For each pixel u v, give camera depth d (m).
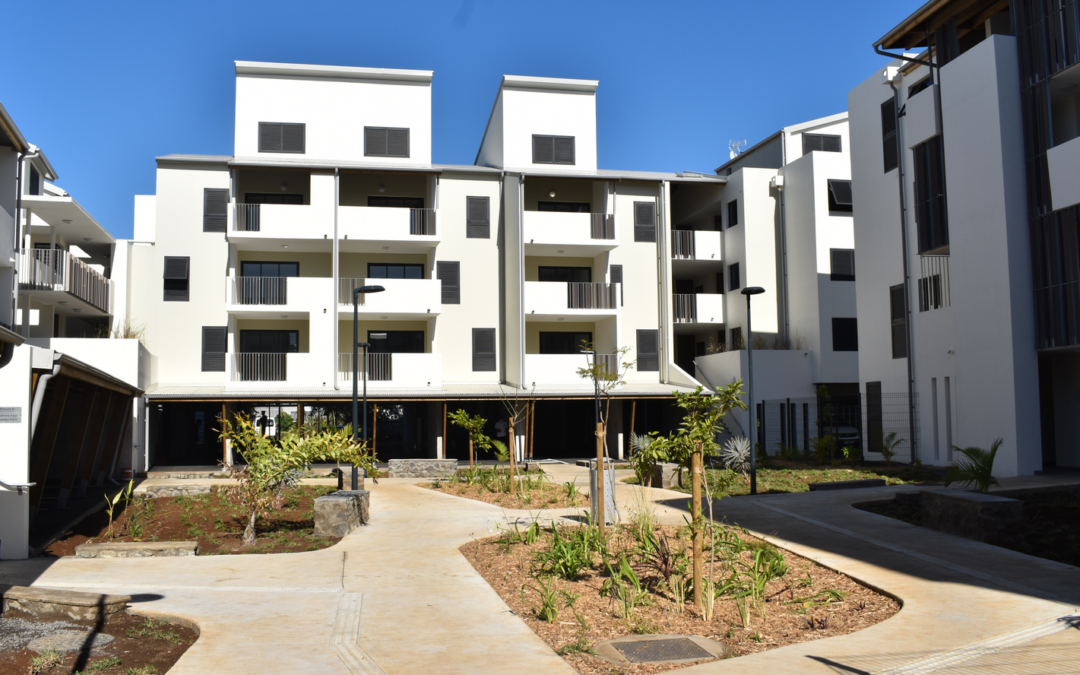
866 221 26.12
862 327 26.25
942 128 20.80
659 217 33.97
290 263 32.00
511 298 31.66
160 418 30.78
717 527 11.07
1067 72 17.66
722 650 6.60
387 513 15.57
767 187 33.66
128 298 30.05
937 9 20.48
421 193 33.16
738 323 33.62
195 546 11.43
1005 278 18.36
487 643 6.79
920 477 19.33
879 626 7.11
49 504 16.83
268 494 13.12
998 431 18.52
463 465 27.91
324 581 9.39
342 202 32.34
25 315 25.11
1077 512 12.48
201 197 30.91
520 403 30.14
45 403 17.89
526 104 34.31
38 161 25.48
